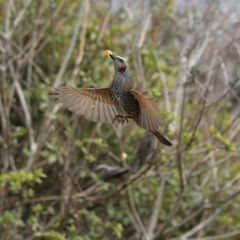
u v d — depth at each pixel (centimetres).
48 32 1256
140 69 1061
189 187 1247
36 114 1261
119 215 1205
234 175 1305
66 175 1055
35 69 1271
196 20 1180
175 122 1053
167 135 923
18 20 1136
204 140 1096
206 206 1094
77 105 651
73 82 1057
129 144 1265
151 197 1108
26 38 1291
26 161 1210
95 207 1228
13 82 1162
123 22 1361
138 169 970
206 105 921
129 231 1276
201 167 1258
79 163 1182
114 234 1220
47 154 1105
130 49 1222
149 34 1299
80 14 1156
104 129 1228
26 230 1141
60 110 1135
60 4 1206
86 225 1205
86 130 1195
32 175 969
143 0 1350
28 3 1178
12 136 1089
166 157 978
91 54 1185
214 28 1242
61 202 1044
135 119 629
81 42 1183
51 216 1213
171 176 1226
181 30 1398
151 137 917
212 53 1258
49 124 1096
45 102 1150
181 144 992
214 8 1322
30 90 1232
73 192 1166
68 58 1132
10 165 1196
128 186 949
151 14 1361
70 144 1070
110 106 660
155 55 1181
